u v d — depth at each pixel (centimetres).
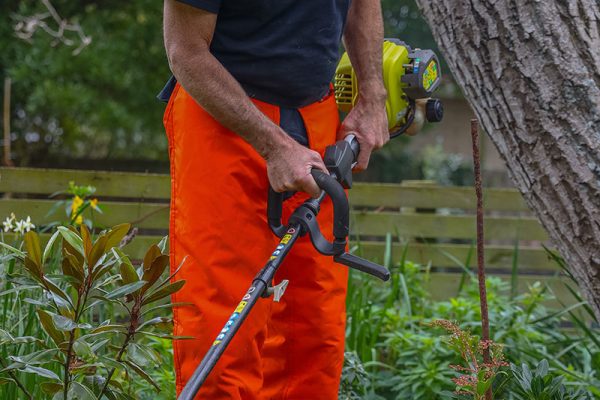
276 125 321
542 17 337
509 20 342
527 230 729
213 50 328
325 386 365
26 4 1450
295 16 323
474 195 718
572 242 342
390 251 653
